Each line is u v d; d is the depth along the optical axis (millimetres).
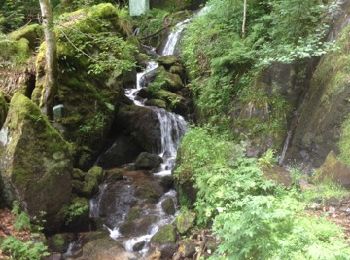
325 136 7352
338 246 3975
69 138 8500
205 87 10125
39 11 13164
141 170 9234
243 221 3885
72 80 8789
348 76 7348
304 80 8570
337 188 6570
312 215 5730
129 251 6676
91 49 9258
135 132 9875
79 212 7078
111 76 9688
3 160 6586
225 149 7656
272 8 9656
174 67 11930
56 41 8641
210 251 5961
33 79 8758
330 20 8586
